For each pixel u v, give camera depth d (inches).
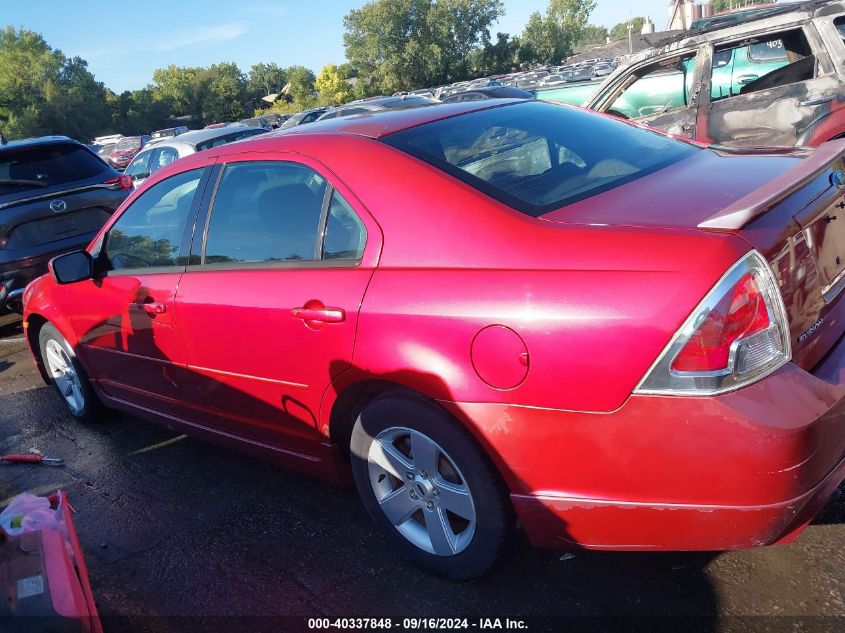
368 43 2822.3
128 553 127.6
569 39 3287.4
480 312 90.0
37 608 75.0
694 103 259.9
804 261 88.0
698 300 77.9
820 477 80.4
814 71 237.0
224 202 130.6
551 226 91.7
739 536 81.2
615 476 84.7
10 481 162.9
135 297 144.8
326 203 112.2
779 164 107.3
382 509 110.7
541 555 109.7
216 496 143.0
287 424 122.9
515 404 88.8
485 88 598.5
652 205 93.5
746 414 76.9
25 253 271.0
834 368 87.0
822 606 92.0
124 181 301.1
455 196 99.7
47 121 3619.6
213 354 129.2
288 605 107.9
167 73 4685.0
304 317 109.4
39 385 227.0
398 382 98.5
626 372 80.9
